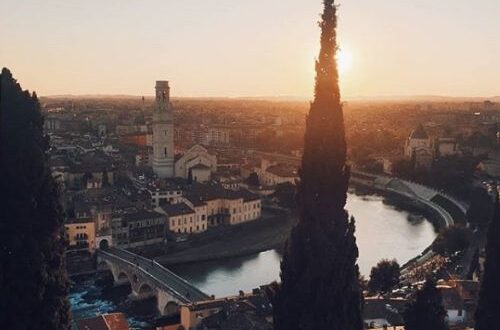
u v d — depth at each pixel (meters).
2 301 43.19
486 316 75.88
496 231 75.62
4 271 43.28
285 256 54.66
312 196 52.97
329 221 52.97
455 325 131.75
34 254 43.88
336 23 52.62
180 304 175.62
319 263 52.19
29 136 44.03
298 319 53.41
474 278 187.12
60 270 47.44
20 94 44.56
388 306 137.12
